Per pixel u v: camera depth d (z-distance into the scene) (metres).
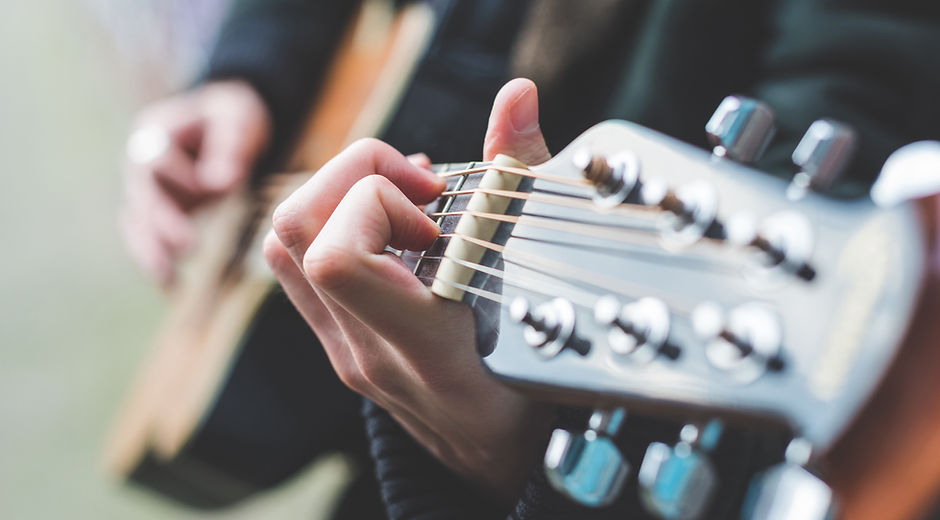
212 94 0.91
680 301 0.38
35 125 1.94
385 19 0.83
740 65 0.59
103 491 1.25
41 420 1.35
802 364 0.35
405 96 0.69
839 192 0.47
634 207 0.40
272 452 0.81
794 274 0.35
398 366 0.46
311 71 0.89
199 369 0.81
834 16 0.52
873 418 0.33
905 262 0.33
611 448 0.37
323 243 0.42
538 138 0.46
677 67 0.59
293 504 1.13
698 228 0.38
